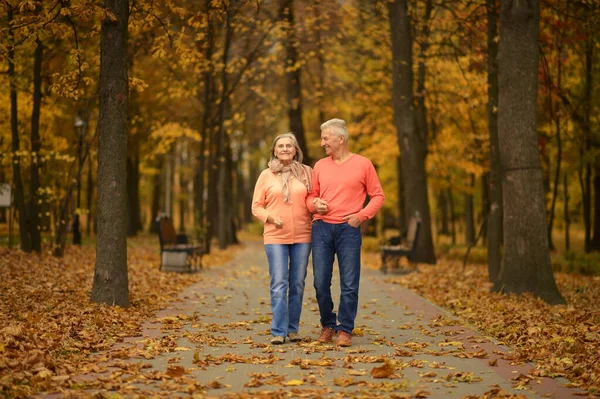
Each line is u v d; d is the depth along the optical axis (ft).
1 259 50.21
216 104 89.71
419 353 23.50
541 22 52.16
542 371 20.15
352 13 71.92
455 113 81.97
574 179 100.63
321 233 25.49
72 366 20.36
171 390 18.03
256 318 31.32
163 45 38.75
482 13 52.80
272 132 135.85
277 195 25.70
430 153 87.51
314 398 17.06
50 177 70.18
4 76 57.93
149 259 66.90
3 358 19.39
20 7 31.01
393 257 63.46
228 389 18.25
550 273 39.27
